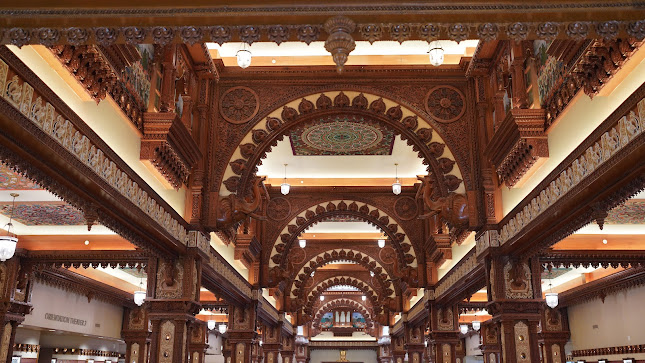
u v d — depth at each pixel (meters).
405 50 10.21
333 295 32.12
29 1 3.51
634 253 10.15
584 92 6.38
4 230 10.34
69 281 12.91
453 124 9.86
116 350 18.86
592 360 14.88
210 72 9.70
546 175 7.64
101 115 6.61
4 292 9.62
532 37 3.57
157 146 7.76
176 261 9.06
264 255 15.56
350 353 33.22
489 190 9.35
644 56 5.44
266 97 10.07
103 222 6.64
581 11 3.42
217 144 9.91
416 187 15.75
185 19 3.55
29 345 14.05
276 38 3.63
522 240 8.02
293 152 13.95
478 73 9.73
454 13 3.50
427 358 21.19
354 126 11.97
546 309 15.89
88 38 3.61
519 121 7.66
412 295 17.14
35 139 4.75
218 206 9.59
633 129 5.11
